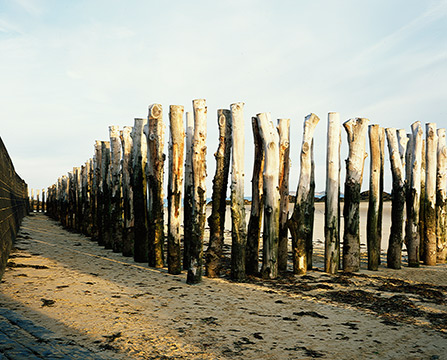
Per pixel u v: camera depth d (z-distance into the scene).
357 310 5.36
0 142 8.19
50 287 5.84
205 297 5.79
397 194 8.93
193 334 4.13
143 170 9.04
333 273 7.97
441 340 4.24
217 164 7.34
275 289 6.49
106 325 4.24
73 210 18.41
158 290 6.11
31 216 28.83
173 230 7.55
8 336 3.59
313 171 8.26
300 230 7.79
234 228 7.04
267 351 3.77
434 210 9.58
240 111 6.93
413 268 9.05
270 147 7.20
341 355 3.75
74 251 10.42
